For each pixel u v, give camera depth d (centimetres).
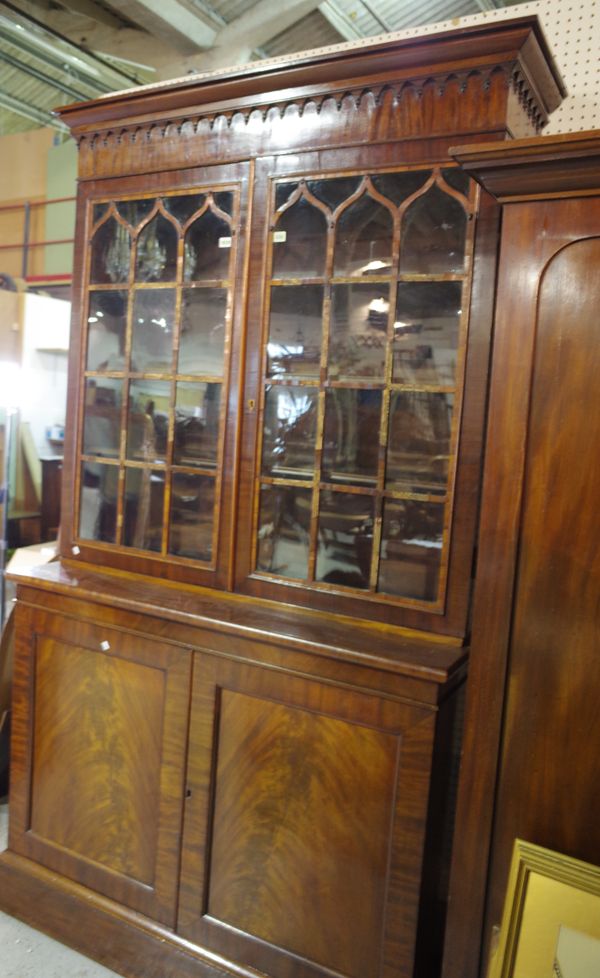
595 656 105
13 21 368
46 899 162
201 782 141
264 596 144
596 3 154
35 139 551
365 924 126
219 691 139
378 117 128
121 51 366
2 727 205
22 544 443
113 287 159
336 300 133
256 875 137
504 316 108
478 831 115
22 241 559
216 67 341
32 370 446
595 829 107
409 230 126
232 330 144
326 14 333
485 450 115
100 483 166
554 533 107
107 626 151
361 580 134
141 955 148
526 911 107
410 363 127
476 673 113
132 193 156
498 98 118
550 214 104
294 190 137
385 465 130
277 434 141
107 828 156
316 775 129
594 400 103
